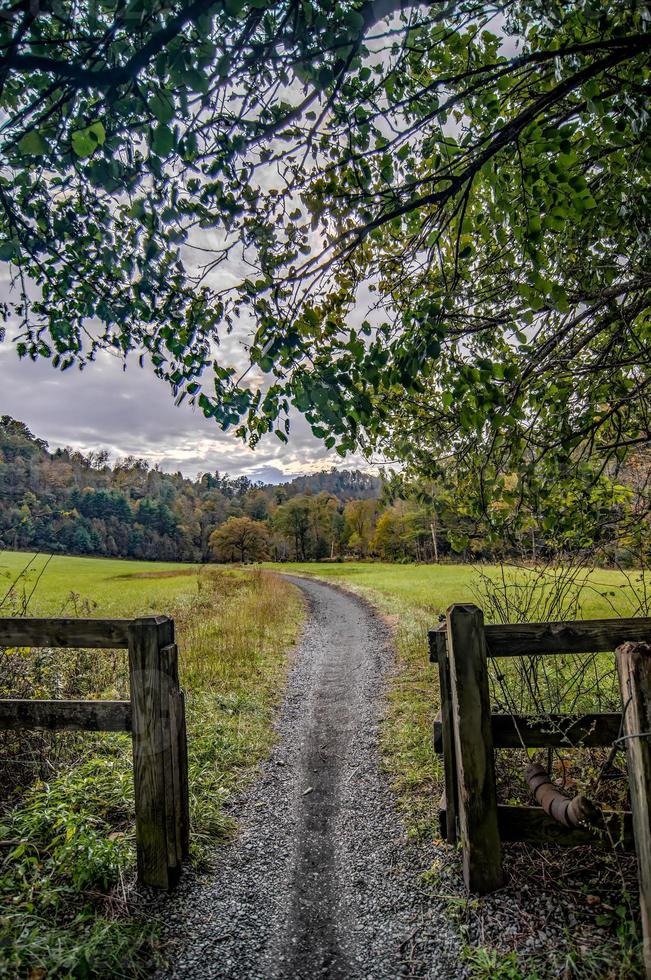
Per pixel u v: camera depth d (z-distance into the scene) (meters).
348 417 2.55
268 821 4.13
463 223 3.22
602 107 2.56
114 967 2.50
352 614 16.55
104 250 2.79
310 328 2.64
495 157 2.63
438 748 3.61
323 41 1.96
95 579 29.44
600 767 3.24
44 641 3.25
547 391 3.51
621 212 2.89
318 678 8.74
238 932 2.86
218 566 47.22
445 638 3.41
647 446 4.09
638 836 2.30
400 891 3.14
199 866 3.38
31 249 2.79
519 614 4.20
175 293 2.88
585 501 3.84
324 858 3.60
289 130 2.57
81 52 1.94
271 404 2.73
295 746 5.75
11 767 4.07
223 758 5.16
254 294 2.78
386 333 2.48
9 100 2.26
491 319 3.52
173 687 3.27
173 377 3.00
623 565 4.07
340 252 2.74
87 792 3.87
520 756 3.91
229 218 2.71
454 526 4.08
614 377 3.72
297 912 3.04
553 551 4.14
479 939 2.66
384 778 4.79
